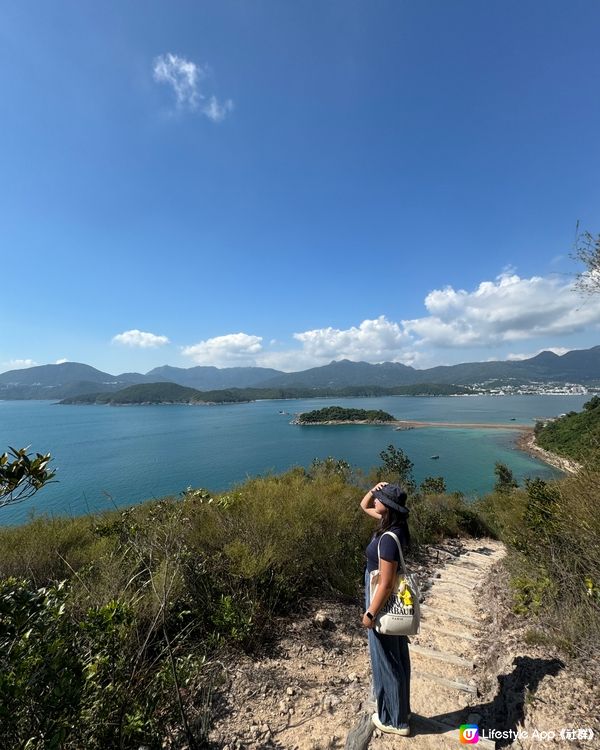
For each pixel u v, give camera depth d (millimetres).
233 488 8117
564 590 3818
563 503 4336
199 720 2615
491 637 3949
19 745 1738
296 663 3504
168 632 3457
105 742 2086
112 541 5027
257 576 4293
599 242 5078
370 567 2727
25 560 4508
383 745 2455
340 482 9297
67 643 2197
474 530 12062
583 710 2359
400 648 2623
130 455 84312
